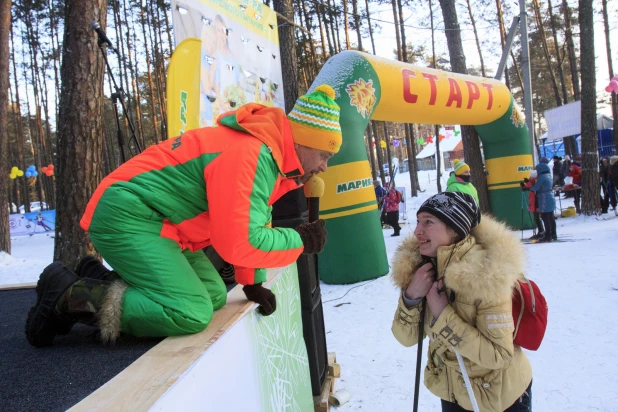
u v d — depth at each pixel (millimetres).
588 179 11078
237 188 1516
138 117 22969
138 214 1645
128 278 1672
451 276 1513
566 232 9344
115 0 22094
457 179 7266
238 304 1851
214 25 3211
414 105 7676
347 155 6555
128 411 984
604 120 22609
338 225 6613
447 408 1777
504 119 9984
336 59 6895
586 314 4090
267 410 1816
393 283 1784
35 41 24750
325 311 5266
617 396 2705
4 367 1579
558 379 2984
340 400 2986
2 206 11516
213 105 3129
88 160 4547
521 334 1610
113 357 1627
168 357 1300
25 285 3273
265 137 1624
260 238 1544
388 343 3982
